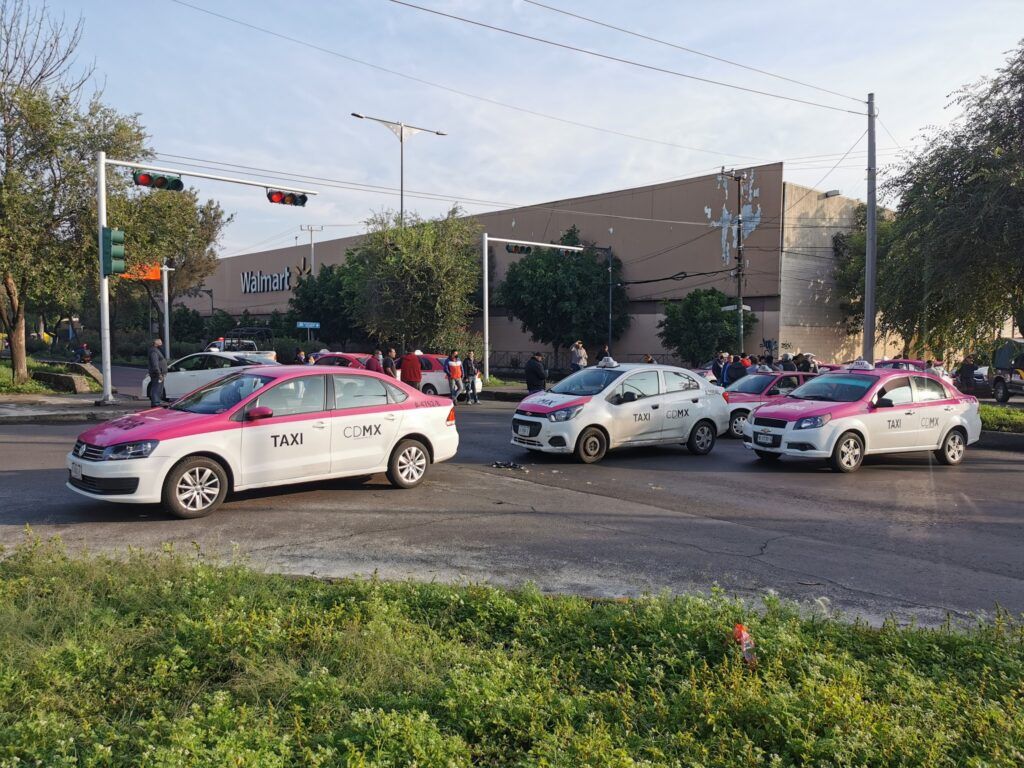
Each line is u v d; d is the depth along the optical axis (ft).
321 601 17.11
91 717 11.86
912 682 12.89
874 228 66.95
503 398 88.74
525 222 170.50
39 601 16.12
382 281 109.40
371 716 11.35
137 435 25.90
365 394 31.30
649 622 15.58
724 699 12.22
